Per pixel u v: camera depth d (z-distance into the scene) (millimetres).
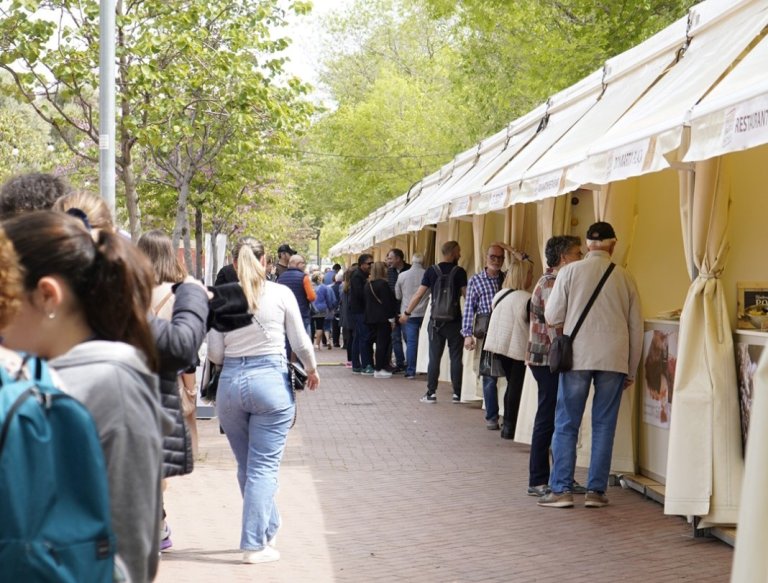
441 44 42844
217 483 9352
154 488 2387
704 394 7309
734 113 5105
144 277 2611
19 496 2053
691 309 7426
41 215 2533
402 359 21188
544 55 19531
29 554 2041
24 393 2117
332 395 16938
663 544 7148
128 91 16297
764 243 7695
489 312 12852
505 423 12180
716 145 5277
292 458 10812
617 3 18359
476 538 7336
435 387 15852
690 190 7586
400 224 19578
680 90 6504
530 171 8992
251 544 6602
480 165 14594
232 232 38594
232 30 17672
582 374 8188
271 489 6648
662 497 8422
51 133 54625
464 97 27547
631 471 9141
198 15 16531
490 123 28500
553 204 11273
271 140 19000
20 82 16094
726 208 7383
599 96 9477
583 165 7277
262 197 34000
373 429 13008
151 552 2418
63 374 2346
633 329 8266
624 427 9156
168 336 3805
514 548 7039
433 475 9844
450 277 15625
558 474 8359
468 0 20078
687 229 7629
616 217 9320
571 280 8164
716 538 7305
